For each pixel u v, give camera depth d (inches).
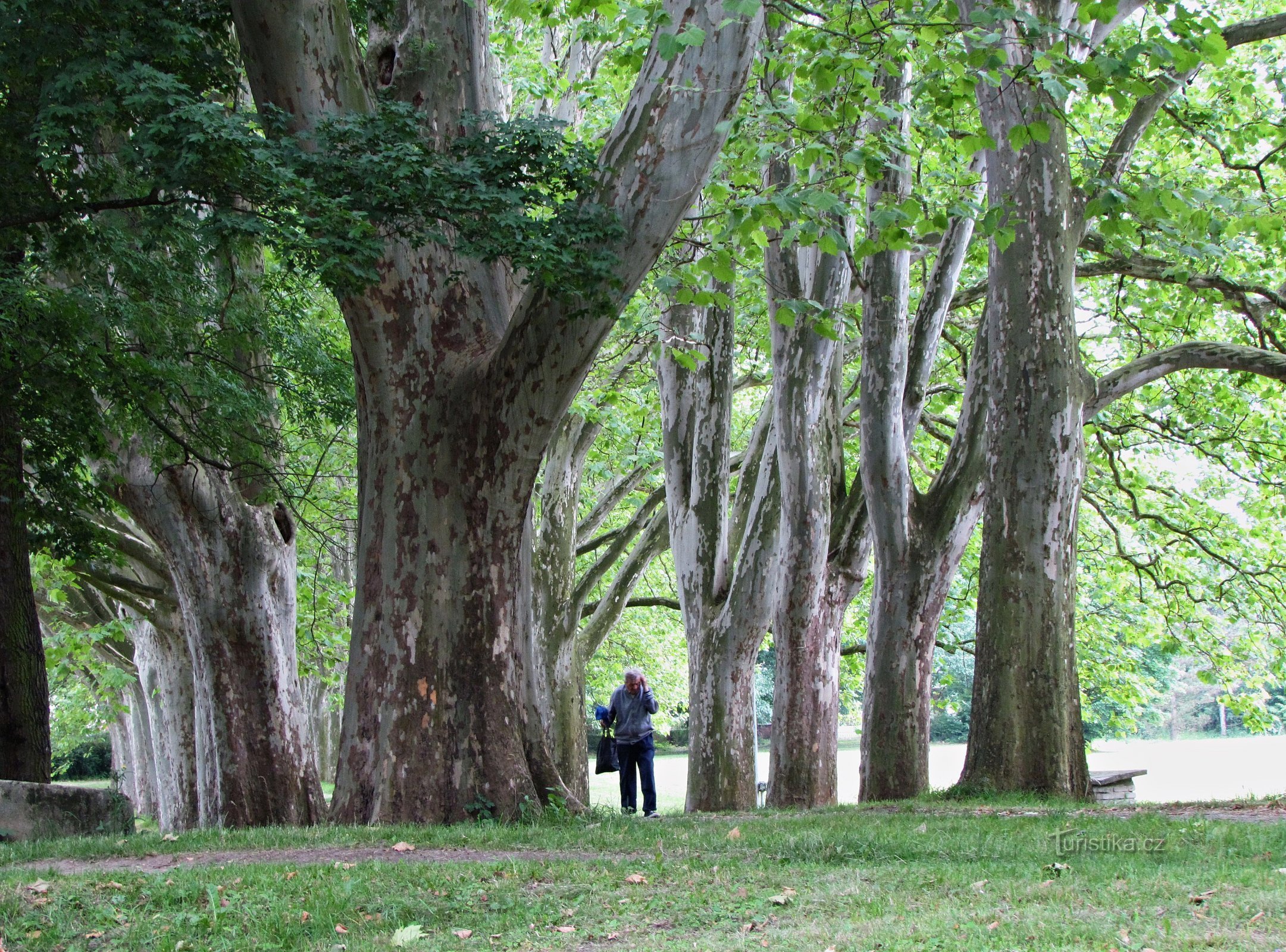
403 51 464.4
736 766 736.3
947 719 2564.0
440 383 423.5
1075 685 494.3
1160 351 566.6
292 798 655.1
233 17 433.1
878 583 629.3
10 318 426.3
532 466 428.5
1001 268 499.8
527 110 741.3
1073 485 494.0
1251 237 700.0
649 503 944.9
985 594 499.5
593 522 983.0
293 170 361.7
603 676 1341.0
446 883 264.1
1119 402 859.4
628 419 921.5
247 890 259.0
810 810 502.6
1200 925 205.8
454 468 422.3
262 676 654.5
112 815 406.3
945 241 656.4
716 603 745.6
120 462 623.8
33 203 432.5
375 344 422.6
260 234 358.9
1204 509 919.7
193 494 631.8
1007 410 496.7
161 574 770.8
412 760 409.4
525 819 406.3
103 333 470.6
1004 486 496.7
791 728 693.3
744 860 298.4
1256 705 941.8
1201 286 652.7
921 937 203.3
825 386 665.6
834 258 629.9
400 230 376.8
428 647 416.2
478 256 386.3
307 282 551.2
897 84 586.6
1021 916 218.1
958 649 1036.5
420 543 420.2
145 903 250.7
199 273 520.4
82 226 438.6
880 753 620.7
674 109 402.0
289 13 408.2
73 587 956.6
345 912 242.7
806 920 227.8
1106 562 996.6
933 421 892.6
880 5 515.8
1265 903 219.6
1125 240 629.9
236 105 476.1
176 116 350.6
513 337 410.6
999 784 485.7
